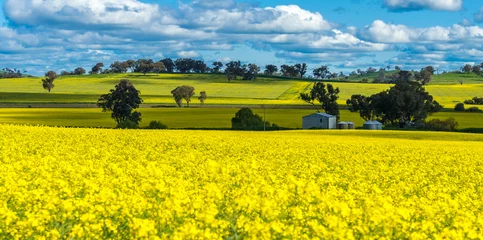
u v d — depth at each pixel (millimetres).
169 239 11453
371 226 12609
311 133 66938
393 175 23625
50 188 16625
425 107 123062
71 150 29859
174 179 18812
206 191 15852
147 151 31141
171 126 94500
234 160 27578
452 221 14133
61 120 100062
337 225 11984
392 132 69438
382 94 123500
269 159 29281
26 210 14438
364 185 19969
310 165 25719
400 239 12297
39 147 31000
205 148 34594
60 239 12336
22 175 19609
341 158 30750
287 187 16875
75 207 13750
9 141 33312
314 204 15711
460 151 38188
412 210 14289
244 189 17094
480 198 19094
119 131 48188
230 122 103125
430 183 21781
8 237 12383
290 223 13312
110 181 18062
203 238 11367
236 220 12984
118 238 12555
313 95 134625
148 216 13711
